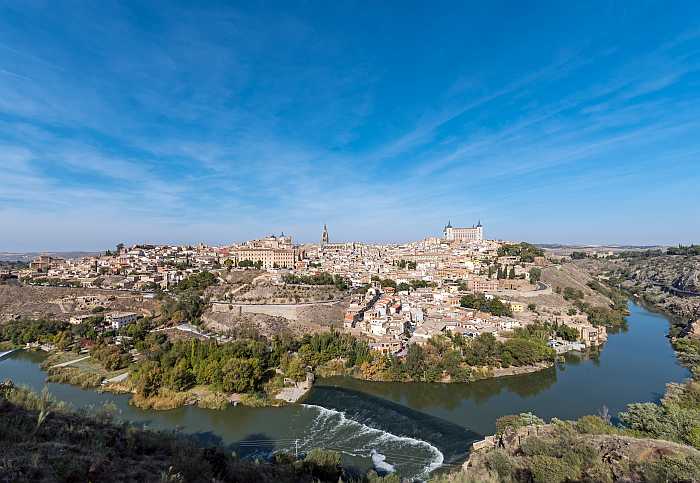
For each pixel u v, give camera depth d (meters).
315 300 182.38
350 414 90.56
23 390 39.38
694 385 80.38
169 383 100.50
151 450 36.38
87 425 35.94
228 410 92.50
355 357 123.06
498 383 111.56
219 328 161.00
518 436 54.91
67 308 194.62
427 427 83.62
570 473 38.34
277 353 120.94
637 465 38.84
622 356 138.88
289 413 91.12
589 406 95.19
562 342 151.00
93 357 129.25
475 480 39.56
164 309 185.62
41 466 24.36
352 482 52.34
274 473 45.28
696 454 39.53
